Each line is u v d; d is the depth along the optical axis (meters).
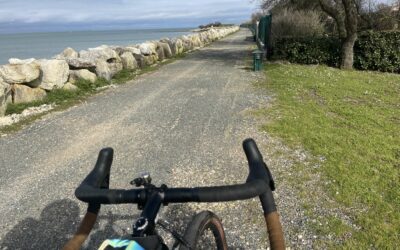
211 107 9.91
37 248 4.21
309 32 21.48
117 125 8.61
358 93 11.74
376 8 23.31
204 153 6.78
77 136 7.92
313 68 17.31
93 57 13.84
